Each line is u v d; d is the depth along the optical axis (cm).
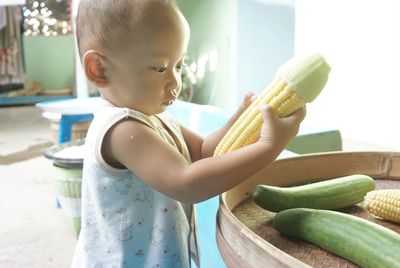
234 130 64
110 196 65
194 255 75
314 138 144
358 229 52
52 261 183
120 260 66
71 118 243
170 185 55
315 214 57
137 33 56
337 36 234
